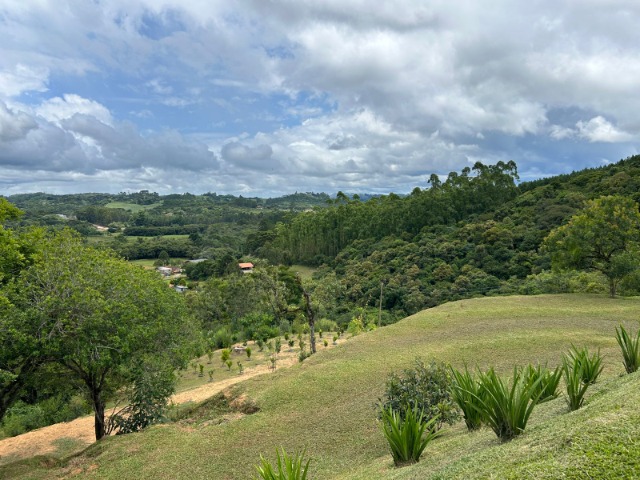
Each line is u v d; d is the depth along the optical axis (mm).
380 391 12500
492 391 5043
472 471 3750
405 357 15383
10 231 14070
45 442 16984
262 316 42094
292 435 10719
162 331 15375
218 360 31891
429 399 8125
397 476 5262
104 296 12812
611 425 3486
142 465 9945
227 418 12969
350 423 10672
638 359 6977
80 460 11102
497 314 20938
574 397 5359
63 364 13328
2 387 12250
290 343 32906
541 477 2988
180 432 11883
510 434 4875
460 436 6719
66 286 11531
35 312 10773
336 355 17172
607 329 16109
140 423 12906
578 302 22516
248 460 9688
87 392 16188
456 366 13547
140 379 13602
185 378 27391
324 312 44562
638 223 23719
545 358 12742
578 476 2859
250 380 15664
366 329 34125
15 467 11391
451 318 21062
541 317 19484
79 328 11141
